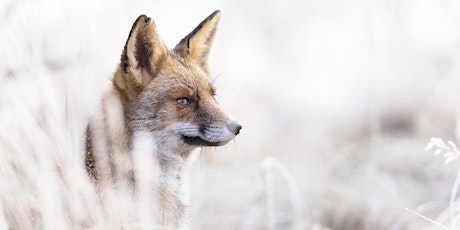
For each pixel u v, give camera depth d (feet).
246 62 81.46
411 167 52.85
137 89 32.60
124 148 31.81
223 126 33.40
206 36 35.83
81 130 32.09
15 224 29.17
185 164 34.06
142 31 32.68
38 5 33.68
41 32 33.40
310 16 99.50
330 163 55.47
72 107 31.60
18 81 30.58
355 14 97.96
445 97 60.23
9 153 29.60
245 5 91.04
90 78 33.42
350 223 45.70
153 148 32.78
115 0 53.52
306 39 95.14
